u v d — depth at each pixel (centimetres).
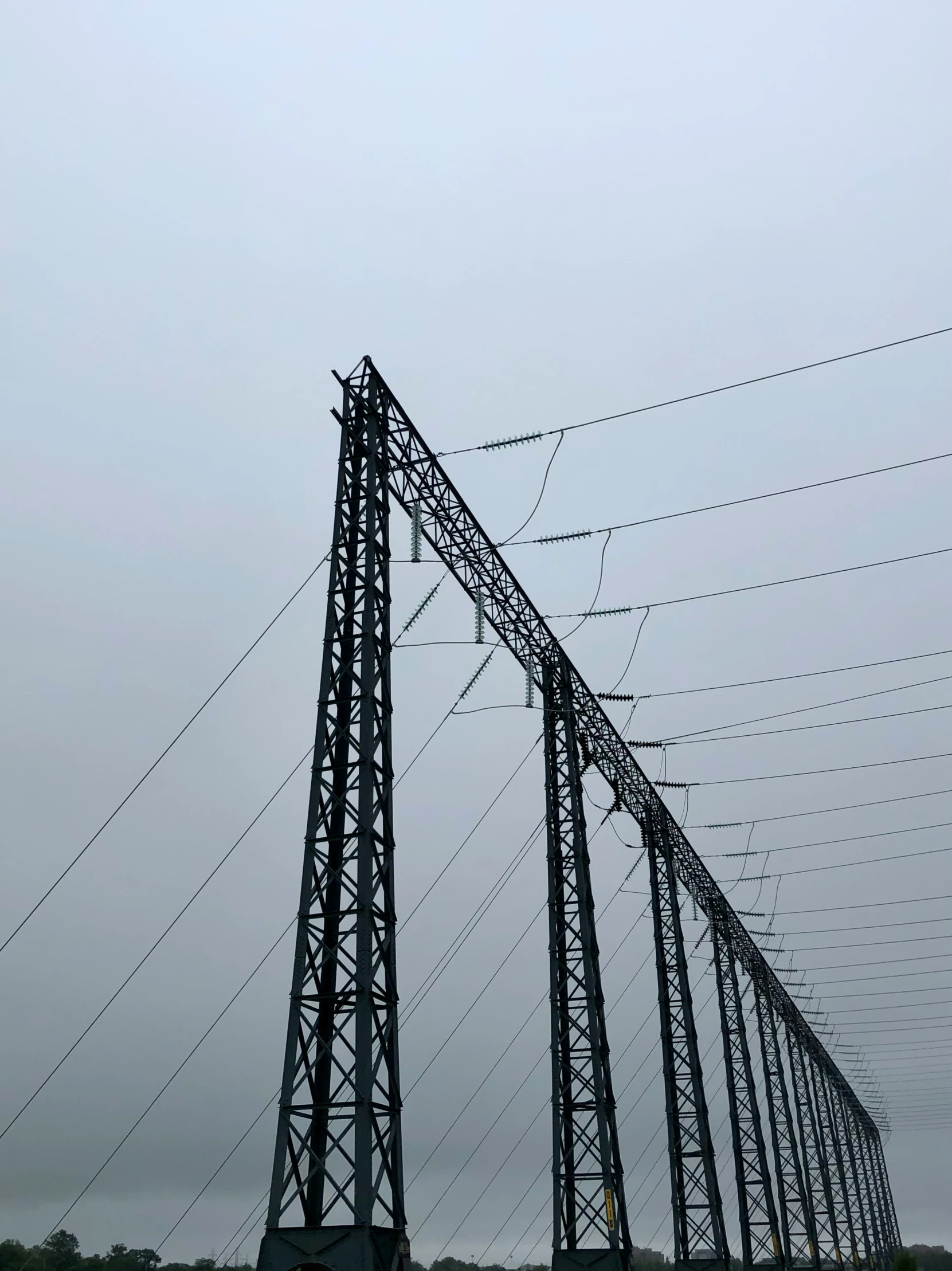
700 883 5934
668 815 5275
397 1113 2141
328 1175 2017
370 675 2452
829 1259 7856
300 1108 2084
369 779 2334
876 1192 13075
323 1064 2164
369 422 2808
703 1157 4500
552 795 3812
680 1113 4634
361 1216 1944
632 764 4728
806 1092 8569
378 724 2484
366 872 2230
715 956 6088
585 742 4291
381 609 2642
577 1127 3350
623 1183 3316
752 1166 5684
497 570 3562
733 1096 5747
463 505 3294
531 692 3719
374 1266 1950
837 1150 9494
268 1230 1988
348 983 2212
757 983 7219
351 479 2775
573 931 3622
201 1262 3722
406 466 3048
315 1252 1945
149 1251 3716
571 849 3719
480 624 3409
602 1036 3447
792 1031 8638
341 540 2684
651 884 4994
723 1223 4416
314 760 2395
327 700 2464
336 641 2577
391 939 2259
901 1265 11544
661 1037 4766
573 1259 3136
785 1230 6462
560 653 3953
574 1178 3288
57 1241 5312
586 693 4194
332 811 2375
